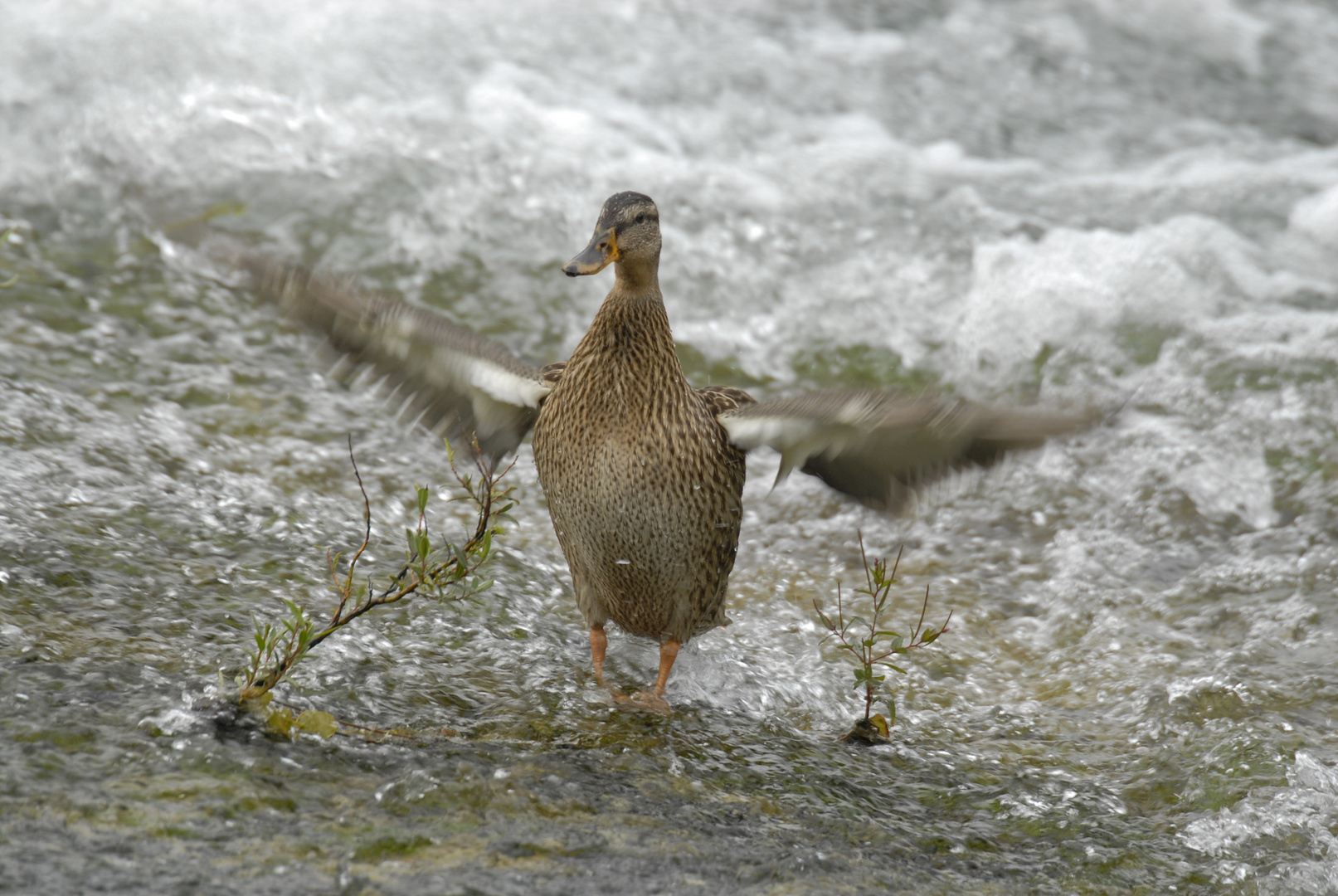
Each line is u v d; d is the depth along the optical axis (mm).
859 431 7223
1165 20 23188
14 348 11453
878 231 15883
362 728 6789
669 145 17344
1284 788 7148
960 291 14938
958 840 6492
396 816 5895
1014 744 7879
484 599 8828
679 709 7855
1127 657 9117
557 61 18922
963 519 11320
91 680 6703
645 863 5777
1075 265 15172
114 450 10133
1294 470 11977
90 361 11594
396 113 16906
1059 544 10875
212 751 6164
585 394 7309
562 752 6879
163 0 18000
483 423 8297
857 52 20547
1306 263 15852
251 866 5352
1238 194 17578
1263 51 22719
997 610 9859
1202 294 14922
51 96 16016
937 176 17453
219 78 16797
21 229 13977
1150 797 7230
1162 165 18594
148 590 8047
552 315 14336
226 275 13875
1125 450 12328
